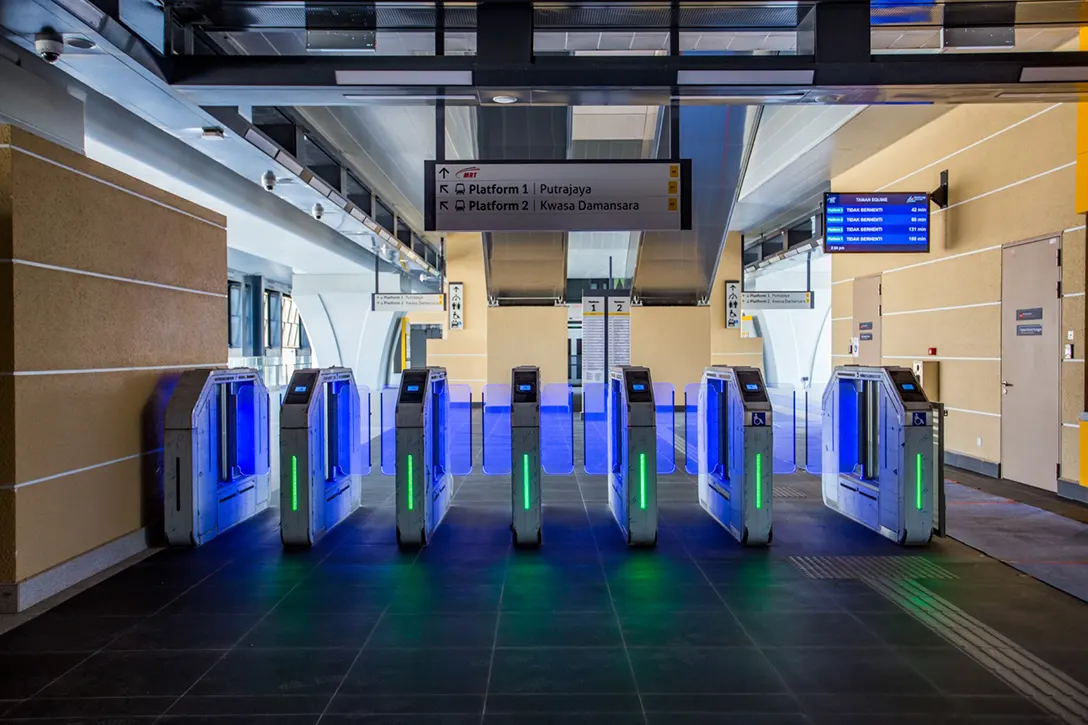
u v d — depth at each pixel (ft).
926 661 11.88
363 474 31.30
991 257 28.32
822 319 92.89
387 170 41.45
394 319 87.92
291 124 31.32
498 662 11.91
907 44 18.72
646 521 18.93
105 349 17.19
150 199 19.06
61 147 15.49
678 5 16.14
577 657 12.09
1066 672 11.46
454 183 19.89
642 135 38.40
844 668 11.64
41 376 14.93
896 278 35.83
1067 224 24.22
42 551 14.99
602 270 101.14
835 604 14.58
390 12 16.34
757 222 63.52
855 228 31.19
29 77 16.43
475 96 16.57
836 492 23.15
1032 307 25.98
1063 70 15.90
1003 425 27.71
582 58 15.81
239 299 73.97
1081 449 23.66
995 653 12.18
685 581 16.12
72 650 12.44
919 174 33.68
